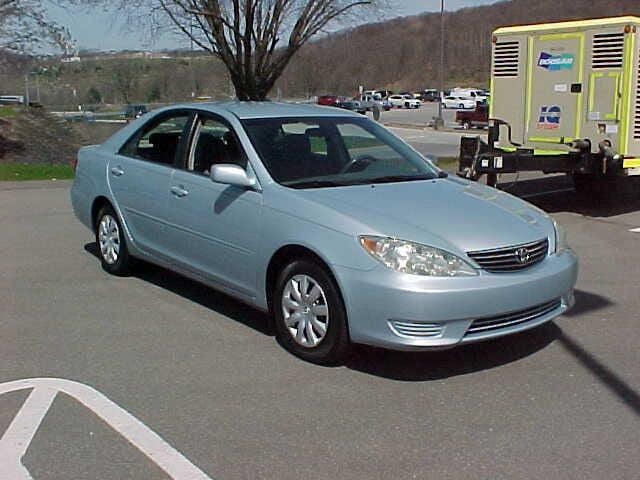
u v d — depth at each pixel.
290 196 5.20
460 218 4.97
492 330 4.72
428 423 4.17
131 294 6.66
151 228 6.58
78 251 8.36
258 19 19.11
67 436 4.00
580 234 9.83
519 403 4.43
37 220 10.30
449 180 6.02
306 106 6.59
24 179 15.16
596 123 11.30
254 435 4.02
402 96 77.50
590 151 11.35
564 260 5.15
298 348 5.10
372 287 4.57
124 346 5.37
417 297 4.46
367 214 4.87
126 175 6.88
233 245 5.57
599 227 10.36
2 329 5.73
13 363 5.04
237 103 6.47
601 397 4.53
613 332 5.74
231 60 19.38
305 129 6.02
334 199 5.12
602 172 11.09
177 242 6.24
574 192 13.66
